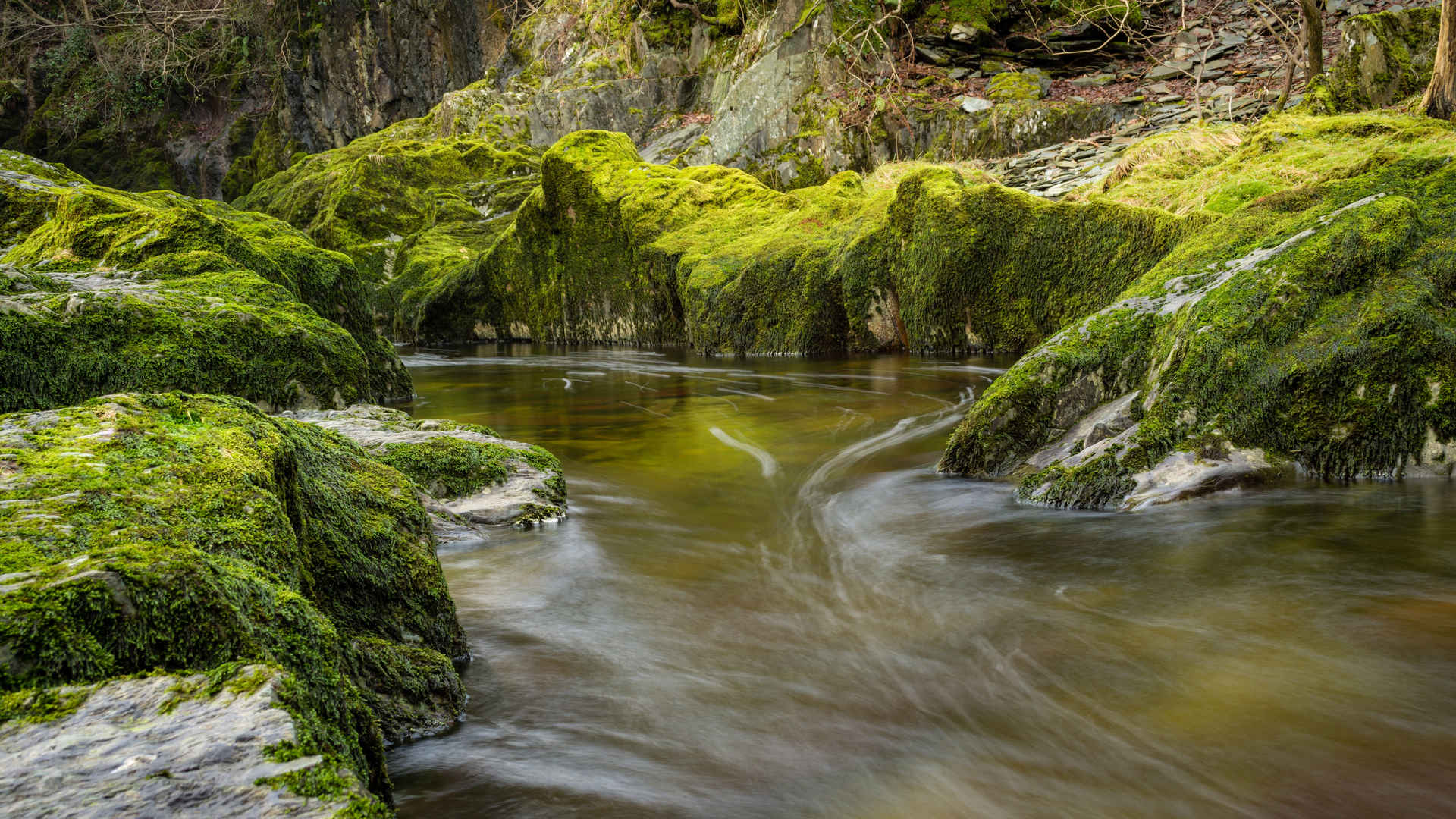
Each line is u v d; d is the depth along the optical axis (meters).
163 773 1.34
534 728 2.71
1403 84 13.09
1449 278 5.21
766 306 14.09
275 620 1.90
